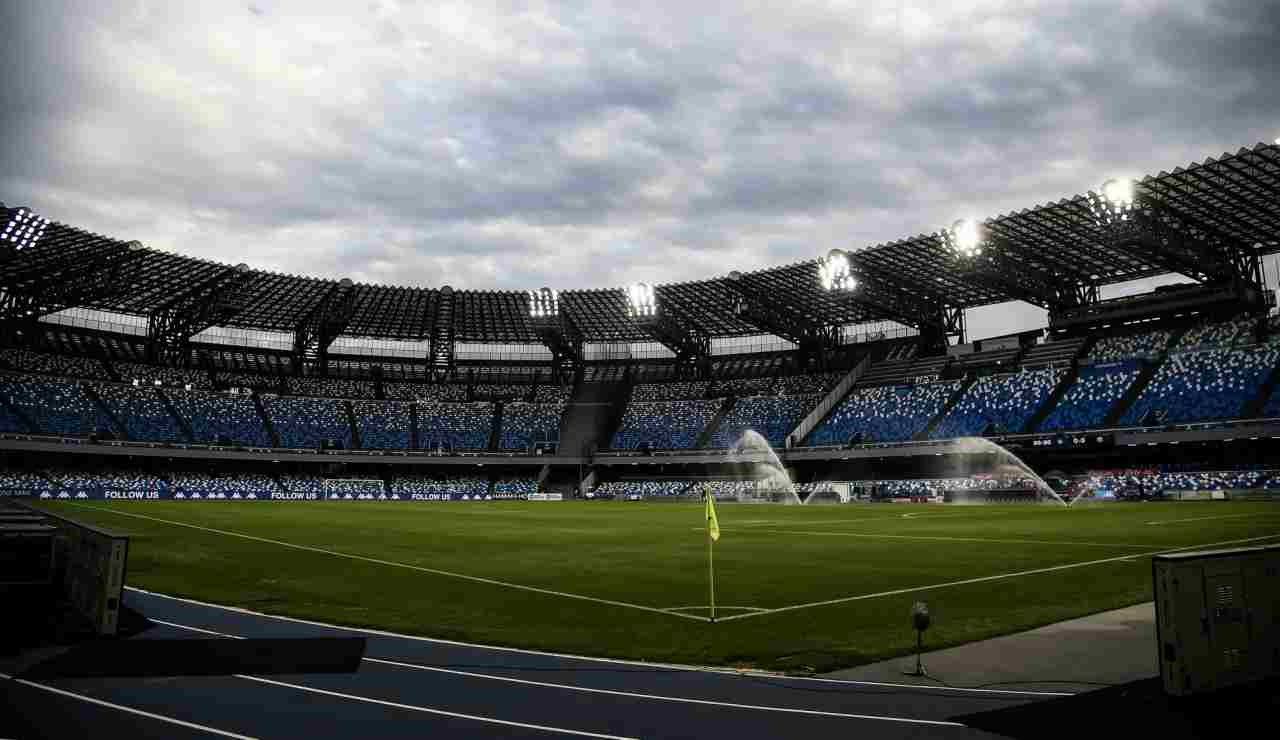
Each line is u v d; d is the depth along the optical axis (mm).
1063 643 12945
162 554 26484
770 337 101812
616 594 18547
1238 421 59188
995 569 22000
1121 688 10312
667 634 14055
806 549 28391
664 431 96188
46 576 15422
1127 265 70312
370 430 95438
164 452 80500
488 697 10203
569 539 33625
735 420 93500
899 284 79750
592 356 109125
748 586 19547
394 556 26844
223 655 12516
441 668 11719
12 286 74500
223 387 93125
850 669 11531
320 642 13492
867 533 35156
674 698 10125
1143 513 44312
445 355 106875
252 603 17438
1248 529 32906
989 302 82812
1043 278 74938
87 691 10461
